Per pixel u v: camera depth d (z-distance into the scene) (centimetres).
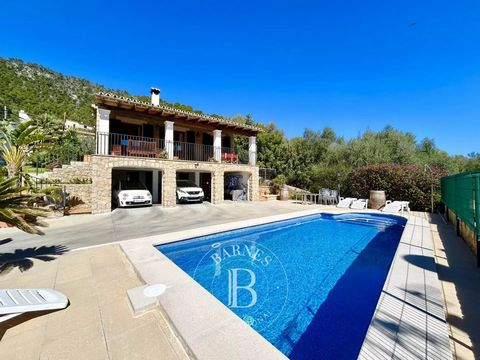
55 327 254
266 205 1426
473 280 382
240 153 2725
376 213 1073
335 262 579
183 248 625
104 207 1101
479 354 223
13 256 491
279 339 306
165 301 294
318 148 2806
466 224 543
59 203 981
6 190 356
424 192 1223
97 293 331
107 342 232
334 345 295
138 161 1199
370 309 373
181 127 1683
